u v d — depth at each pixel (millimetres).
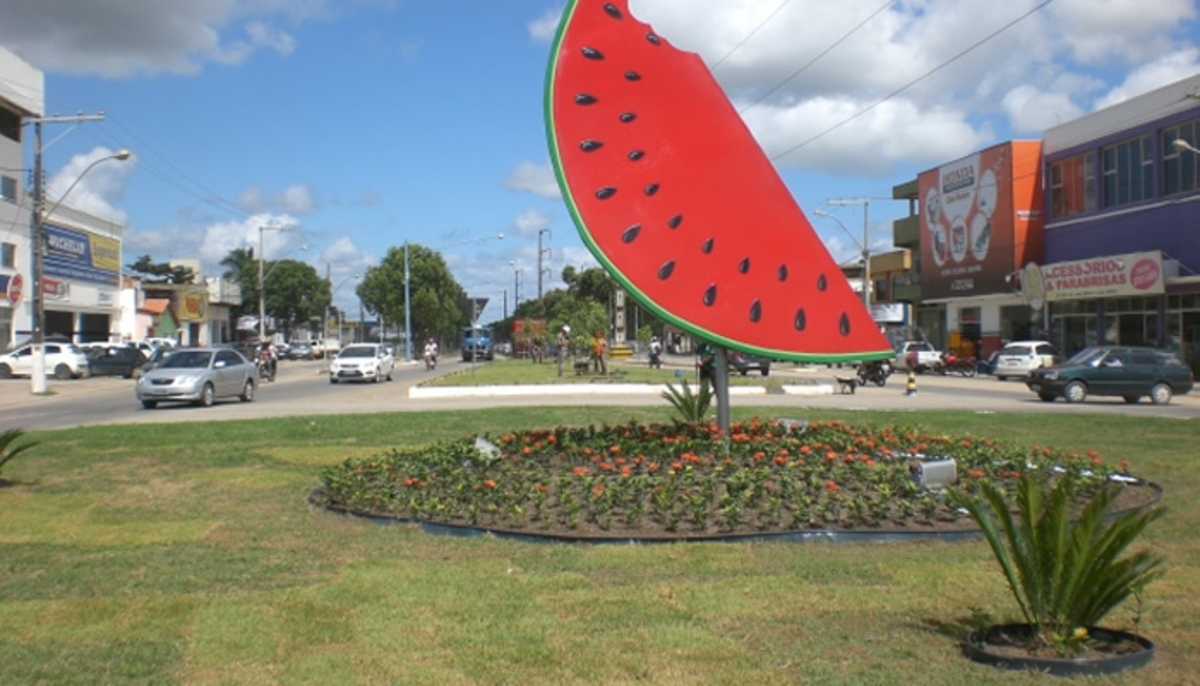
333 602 6262
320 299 104125
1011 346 41406
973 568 6941
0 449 11328
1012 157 48594
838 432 11992
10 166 47906
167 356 27250
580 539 7734
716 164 11086
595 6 10984
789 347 10711
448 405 24562
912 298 62219
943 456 10141
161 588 6672
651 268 10359
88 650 5438
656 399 26453
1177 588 6562
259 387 37312
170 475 11938
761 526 7973
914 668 5047
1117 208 42000
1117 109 41844
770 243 11008
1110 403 25875
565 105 10578
